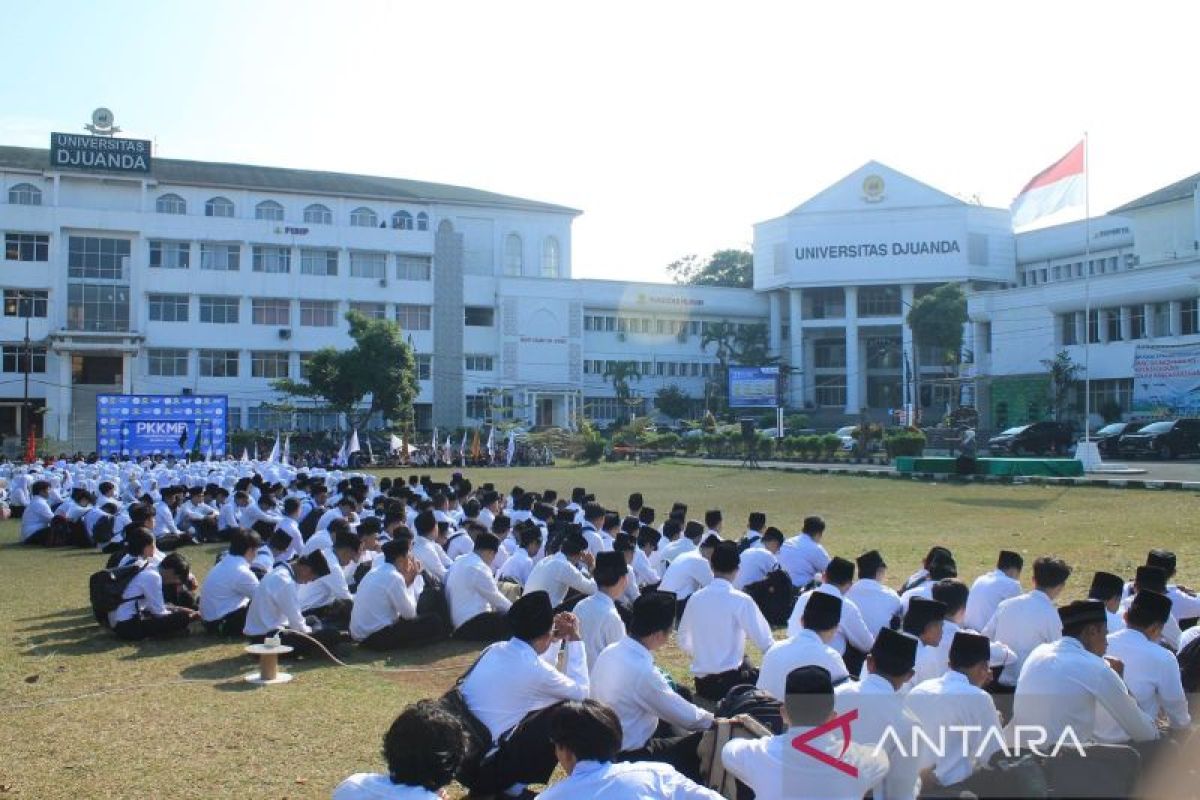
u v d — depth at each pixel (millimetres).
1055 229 64188
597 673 5621
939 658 5844
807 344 71750
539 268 66438
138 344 54094
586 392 68500
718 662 6867
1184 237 46656
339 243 58812
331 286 58812
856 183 67500
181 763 6086
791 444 41156
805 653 5668
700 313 72438
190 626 10008
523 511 14133
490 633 9422
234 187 57281
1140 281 43781
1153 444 34219
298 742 6477
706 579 9297
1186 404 40000
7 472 26766
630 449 48562
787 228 69000
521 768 5281
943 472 28656
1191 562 12680
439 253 61562
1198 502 19797
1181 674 5832
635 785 3891
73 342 52562
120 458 34469
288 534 10680
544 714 5309
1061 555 13562
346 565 10828
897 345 67250
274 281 57531
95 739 6535
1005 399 51250
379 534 11312
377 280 59938
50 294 52906
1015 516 18672
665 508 22844
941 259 65625
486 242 65000
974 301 54062
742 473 35250
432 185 66812
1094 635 5121
